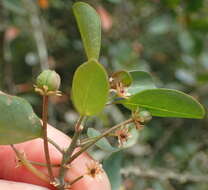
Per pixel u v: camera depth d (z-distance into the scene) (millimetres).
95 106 124
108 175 185
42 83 122
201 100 377
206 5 378
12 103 129
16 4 328
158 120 366
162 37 395
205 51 407
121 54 348
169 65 395
